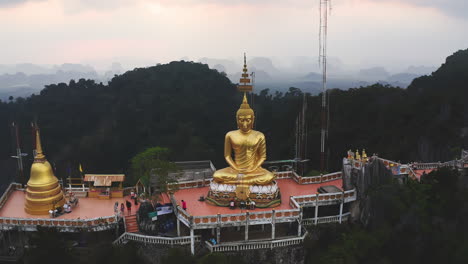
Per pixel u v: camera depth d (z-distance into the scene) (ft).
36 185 90.38
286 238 84.48
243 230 90.43
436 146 148.97
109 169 232.94
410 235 76.69
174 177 105.29
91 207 95.71
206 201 91.30
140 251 83.82
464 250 71.20
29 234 83.05
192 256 76.18
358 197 91.61
